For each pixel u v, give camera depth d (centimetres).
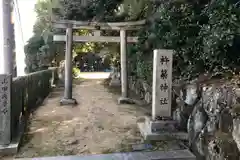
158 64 422
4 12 570
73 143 389
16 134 396
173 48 489
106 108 658
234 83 328
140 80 834
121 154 348
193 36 454
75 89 1073
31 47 1332
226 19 322
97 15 724
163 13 513
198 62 437
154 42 614
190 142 380
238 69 355
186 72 474
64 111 612
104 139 410
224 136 291
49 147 371
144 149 368
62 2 707
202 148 333
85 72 2228
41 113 586
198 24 443
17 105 438
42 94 812
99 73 2102
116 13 726
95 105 700
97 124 495
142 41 700
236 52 344
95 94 930
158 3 608
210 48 346
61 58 1388
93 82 1380
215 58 355
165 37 517
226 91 308
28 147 370
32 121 510
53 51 1300
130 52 906
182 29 470
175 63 519
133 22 692
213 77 405
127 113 596
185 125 428
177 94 488
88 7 718
